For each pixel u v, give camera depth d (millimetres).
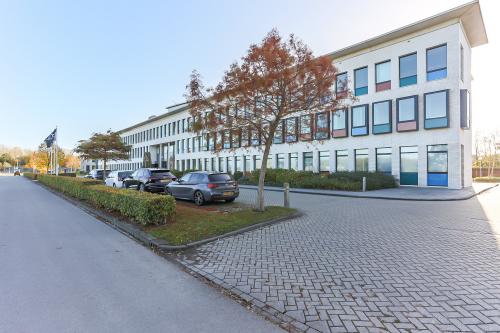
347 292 3814
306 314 3295
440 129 18641
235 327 3053
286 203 10586
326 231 7215
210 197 11117
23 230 7746
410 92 19891
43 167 52750
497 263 4801
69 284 4180
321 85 8336
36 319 3201
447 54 18359
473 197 14648
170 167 46469
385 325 3035
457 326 2986
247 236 6844
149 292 3936
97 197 10805
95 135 28031
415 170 19828
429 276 4289
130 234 7332
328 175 21219
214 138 9805
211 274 4551
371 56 21844
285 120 9875
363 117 22359
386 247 5777
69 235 7199
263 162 9289
